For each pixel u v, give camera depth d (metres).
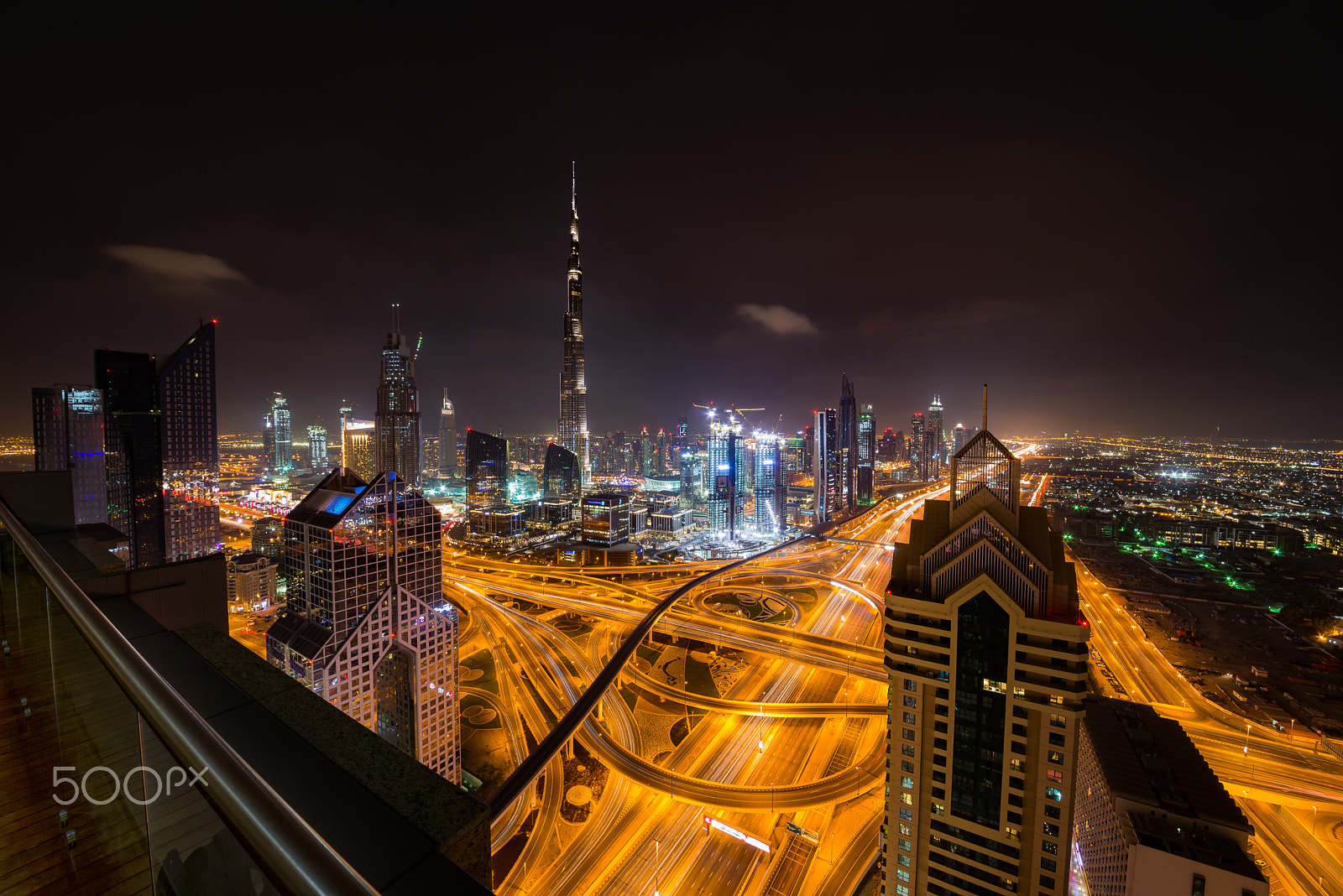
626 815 96.62
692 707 136.25
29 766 7.84
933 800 61.34
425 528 102.62
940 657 60.72
